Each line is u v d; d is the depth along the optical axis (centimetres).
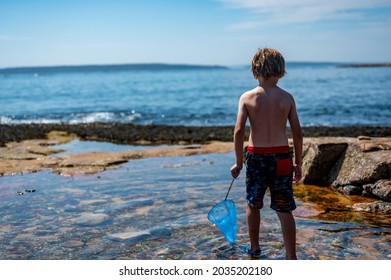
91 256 392
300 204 564
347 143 693
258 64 372
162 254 394
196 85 6175
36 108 2920
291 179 371
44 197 604
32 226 478
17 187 670
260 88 376
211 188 642
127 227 468
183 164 846
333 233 441
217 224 419
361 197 601
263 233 443
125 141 1299
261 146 370
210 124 1930
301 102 2855
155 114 2381
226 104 2991
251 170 378
